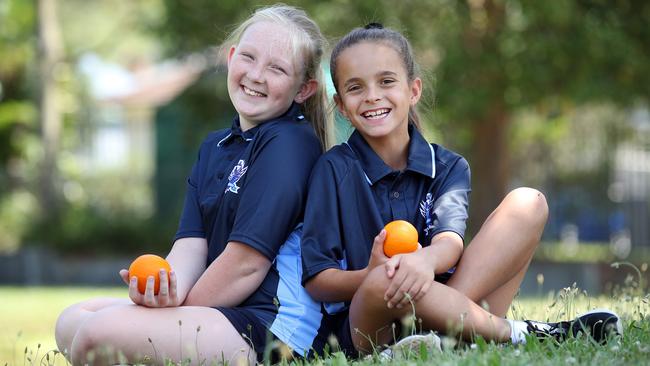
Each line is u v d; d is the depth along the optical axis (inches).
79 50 1417.3
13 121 1342.3
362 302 209.3
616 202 1115.9
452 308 208.8
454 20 780.0
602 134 1082.7
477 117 814.5
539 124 1063.0
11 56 1339.8
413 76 239.6
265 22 245.4
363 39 233.1
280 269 225.6
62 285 1053.2
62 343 229.1
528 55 772.6
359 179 228.7
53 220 1125.1
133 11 1318.9
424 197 231.5
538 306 320.8
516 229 219.1
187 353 209.5
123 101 1956.2
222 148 245.1
